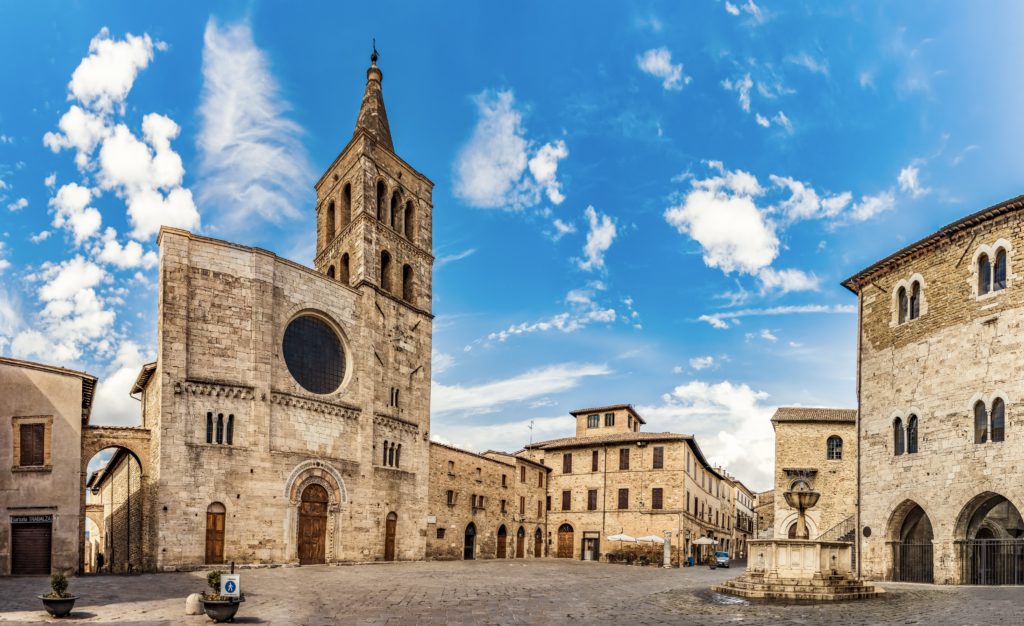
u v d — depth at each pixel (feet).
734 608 83.41
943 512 117.39
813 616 74.69
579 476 266.98
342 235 201.87
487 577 136.56
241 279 154.71
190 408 143.23
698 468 281.33
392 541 182.60
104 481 216.54
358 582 118.32
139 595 94.32
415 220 214.48
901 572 127.75
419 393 201.26
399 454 189.67
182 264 147.13
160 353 142.10
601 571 174.50
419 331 205.36
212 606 70.38
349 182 203.51
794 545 97.35
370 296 185.98
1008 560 111.96
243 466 148.05
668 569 208.54
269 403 154.61
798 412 208.03
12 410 132.26
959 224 120.26
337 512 165.37
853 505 194.18
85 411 153.48
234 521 145.07
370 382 180.34
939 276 125.29
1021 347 109.29
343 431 171.32
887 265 136.87
